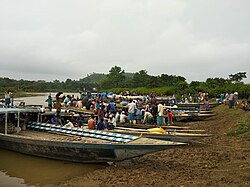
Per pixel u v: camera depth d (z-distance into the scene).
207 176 10.19
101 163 12.36
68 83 136.75
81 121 17.91
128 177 10.39
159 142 11.56
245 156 12.84
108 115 19.84
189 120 26.62
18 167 12.12
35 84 122.75
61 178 10.72
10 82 111.25
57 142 12.22
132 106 20.73
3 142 14.91
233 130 18.72
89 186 9.66
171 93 53.00
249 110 26.27
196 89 50.84
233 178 9.76
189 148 14.89
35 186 9.94
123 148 11.22
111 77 96.12
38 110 17.05
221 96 39.81
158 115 20.59
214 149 14.54
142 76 91.56
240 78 57.50
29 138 13.12
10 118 16.97
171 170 11.15
